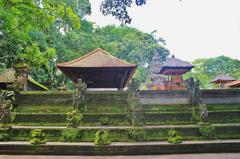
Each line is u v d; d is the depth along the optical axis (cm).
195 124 1973
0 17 2173
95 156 1463
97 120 1952
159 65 5841
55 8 2378
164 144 1535
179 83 3750
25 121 1966
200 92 2248
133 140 1680
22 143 1563
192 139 1731
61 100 2155
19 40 2678
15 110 2095
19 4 2169
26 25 2317
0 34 2692
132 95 2030
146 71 8044
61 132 1730
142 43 8194
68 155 1502
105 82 2977
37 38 2864
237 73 6981
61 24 4288
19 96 2162
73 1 3950
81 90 2083
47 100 2158
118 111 2086
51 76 4081
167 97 2295
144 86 6128
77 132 1697
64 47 4206
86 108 2103
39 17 2281
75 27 2523
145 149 1518
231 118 2066
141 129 1703
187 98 2295
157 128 1742
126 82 3291
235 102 2353
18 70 2266
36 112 2084
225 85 4891
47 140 1717
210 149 1554
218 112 2061
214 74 7775
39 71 3972
